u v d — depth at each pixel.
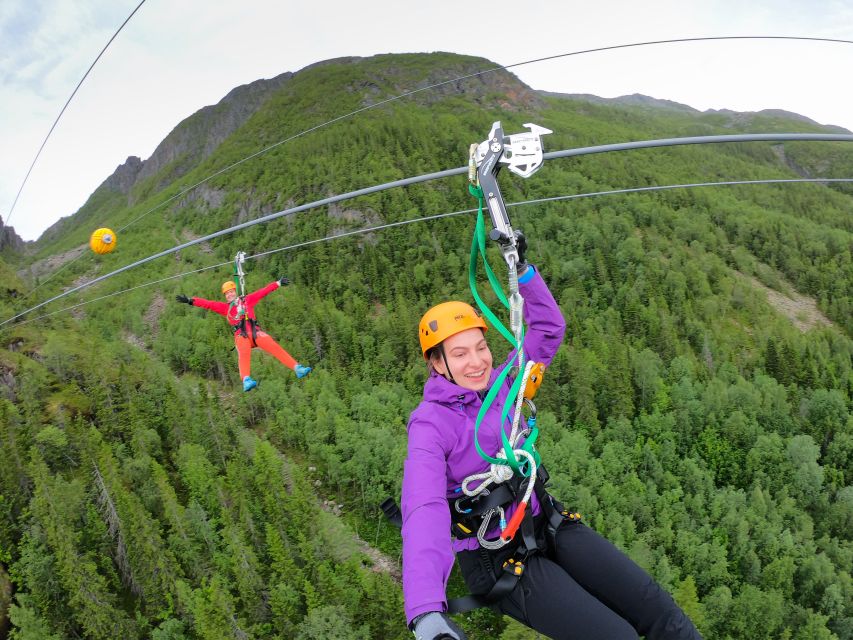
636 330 123.69
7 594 60.94
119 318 160.38
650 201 198.25
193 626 56.69
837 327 153.12
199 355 120.88
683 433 87.94
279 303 154.00
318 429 89.25
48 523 60.22
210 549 66.62
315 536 67.31
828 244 184.88
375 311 158.00
